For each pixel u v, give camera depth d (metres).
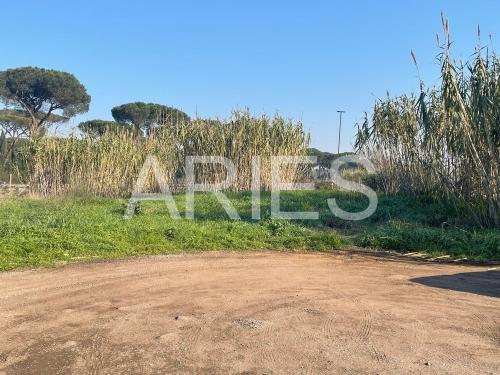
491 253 8.38
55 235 8.71
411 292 6.08
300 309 5.34
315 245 9.22
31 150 16.05
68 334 4.60
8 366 3.91
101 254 8.20
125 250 8.45
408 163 13.86
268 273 7.11
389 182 14.33
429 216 11.30
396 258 8.39
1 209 11.81
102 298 5.79
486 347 4.28
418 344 4.34
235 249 8.94
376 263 7.95
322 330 4.68
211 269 7.34
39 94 34.84
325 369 3.84
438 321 4.95
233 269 7.35
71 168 15.87
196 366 3.90
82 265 7.52
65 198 14.11
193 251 8.69
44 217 10.12
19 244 8.15
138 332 4.64
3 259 7.58
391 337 4.50
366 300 5.69
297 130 16.81
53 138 16.22
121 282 6.53
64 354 4.14
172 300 5.70
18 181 16.94
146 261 7.85
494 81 10.02
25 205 12.77
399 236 9.39
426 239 9.19
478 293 6.05
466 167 10.68
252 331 4.66
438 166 11.43
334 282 6.59
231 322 4.91
